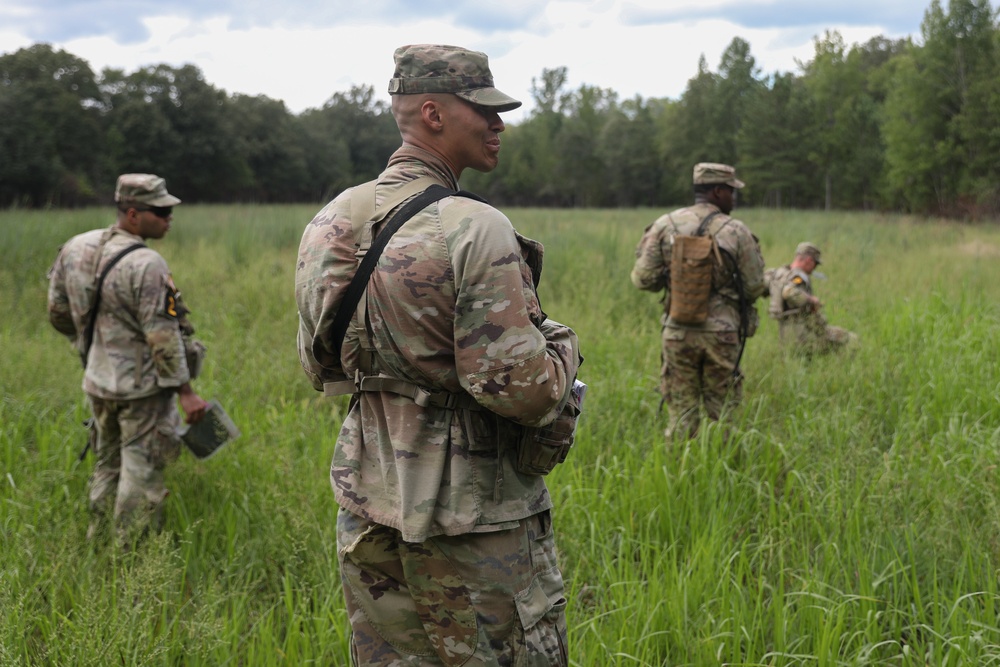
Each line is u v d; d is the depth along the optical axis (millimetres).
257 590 3275
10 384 5250
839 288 9359
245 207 26828
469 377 1627
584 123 85438
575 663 2607
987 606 2795
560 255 10859
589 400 4953
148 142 64875
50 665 2504
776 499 3867
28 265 9531
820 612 2748
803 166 54594
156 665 2525
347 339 1765
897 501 3535
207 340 7051
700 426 4340
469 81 1791
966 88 37531
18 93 54969
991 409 4754
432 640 1752
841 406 4910
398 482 1714
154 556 2918
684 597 2846
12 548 3105
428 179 1778
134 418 3508
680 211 4617
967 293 8281
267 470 4004
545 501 1853
